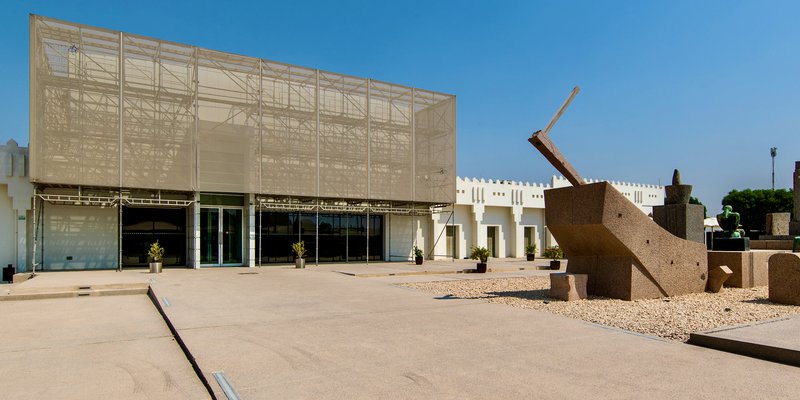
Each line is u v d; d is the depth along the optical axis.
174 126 22.72
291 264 27.06
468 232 34.69
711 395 5.14
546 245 38.53
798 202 23.22
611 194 11.37
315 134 26.80
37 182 19.83
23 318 10.50
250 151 24.69
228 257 25.08
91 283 15.91
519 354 6.78
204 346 7.21
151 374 6.36
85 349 7.67
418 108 30.70
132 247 23.67
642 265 11.97
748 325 8.02
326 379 5.68
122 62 21.55
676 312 10.03
